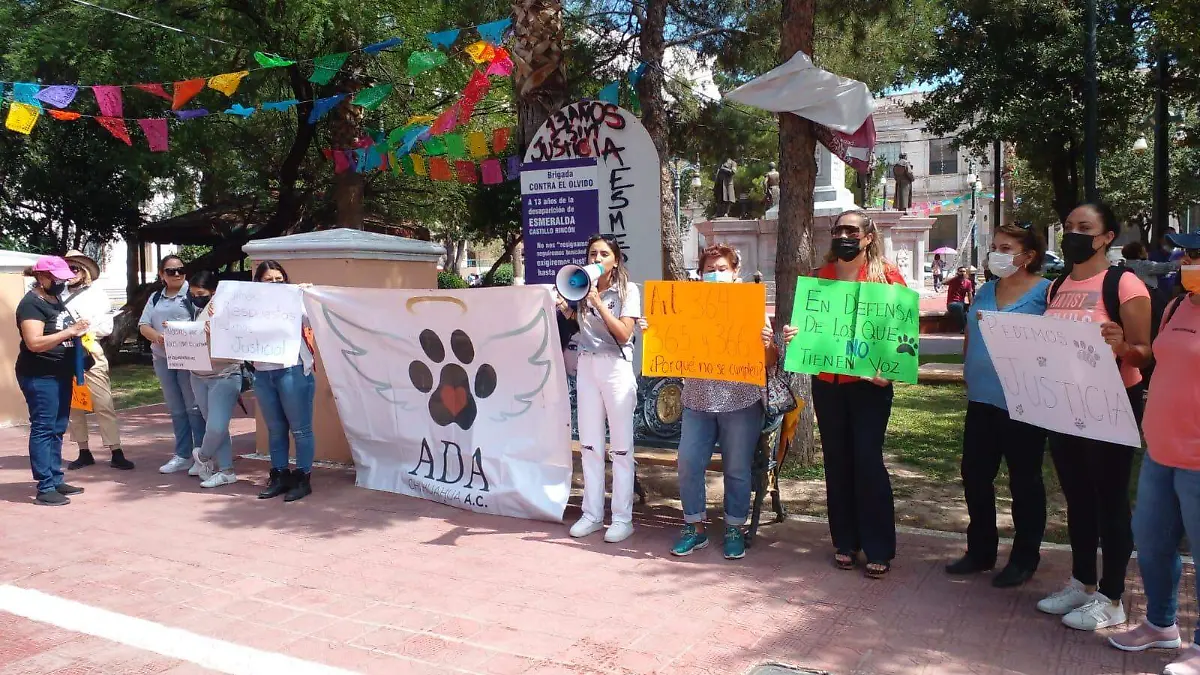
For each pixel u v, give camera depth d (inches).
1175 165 1123.9
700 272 216.2
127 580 187.8
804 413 276.1
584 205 279.3
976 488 177.2
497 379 228.7
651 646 149.9
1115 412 141.1
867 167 271.0
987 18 624.1
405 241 302.5
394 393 250.8
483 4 441.1
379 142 383.2
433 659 146.9
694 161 593.3
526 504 224.4
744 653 146.5
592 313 204.4
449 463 241.8
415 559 197.9
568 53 453.1
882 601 168.1
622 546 205.6
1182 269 128.6
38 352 247.8
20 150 664.4
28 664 148.0
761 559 194.7
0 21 533.6
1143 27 628.4
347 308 251.0
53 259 249.1
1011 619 158.6
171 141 597.9
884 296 176.6
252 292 246.8
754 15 434.3
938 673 137.6
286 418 255.4
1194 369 129.6
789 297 268.8
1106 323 138.2
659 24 390.6
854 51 408.5
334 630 159.8
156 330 283.9
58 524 230.8
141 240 756.0
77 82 546.6
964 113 678.5
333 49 507.2
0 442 358.3
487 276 996.6
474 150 334.0
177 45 520.7
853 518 187.0
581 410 211.0
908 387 454.6
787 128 266.1
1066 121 618.8
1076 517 157.9
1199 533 132.2
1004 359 157.9
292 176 657.6
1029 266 169.5
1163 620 142.6
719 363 191.2
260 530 222.5
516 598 173.2
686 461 197.3
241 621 164.9
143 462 309.1
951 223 2201.0
